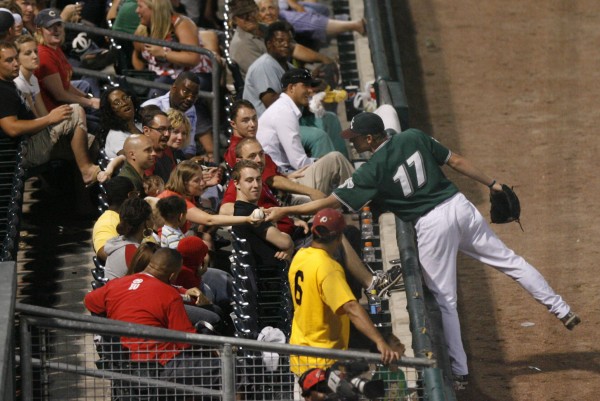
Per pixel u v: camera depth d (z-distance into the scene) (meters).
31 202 29.69
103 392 21.05
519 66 43.59
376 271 27.12
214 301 25.11
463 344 26.81
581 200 34.03
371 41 36.12
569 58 44.03
